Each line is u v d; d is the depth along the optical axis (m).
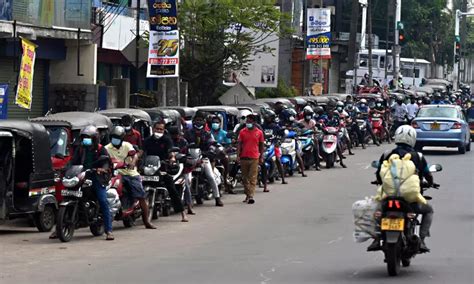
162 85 28.88
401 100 41.22
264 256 13.87
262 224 17.73
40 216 17.25
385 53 80.25
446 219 17.86
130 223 17.53
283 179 25.47
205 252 14.38
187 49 39.16
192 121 21.73
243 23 38.38
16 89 25.31
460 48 97.81
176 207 18.36
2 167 16.72
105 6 36.72
